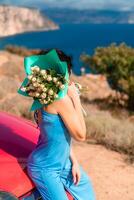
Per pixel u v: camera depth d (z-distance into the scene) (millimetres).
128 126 9625
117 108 30375
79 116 3303
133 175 6430
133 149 7473
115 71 33656
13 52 57188
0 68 32031
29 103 11398
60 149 3359
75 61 147625
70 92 3338
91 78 44125
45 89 3156
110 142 7789
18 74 31641
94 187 5883
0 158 3434
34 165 3381
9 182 3244
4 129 3902
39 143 3455
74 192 3547
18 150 3598
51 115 3262
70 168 3523
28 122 4473
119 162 6941
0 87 16109
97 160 6902
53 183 3355
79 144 7762
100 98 34562
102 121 9422
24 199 3287
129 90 31625
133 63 33625
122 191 5840
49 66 3264
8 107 10336
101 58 34219
